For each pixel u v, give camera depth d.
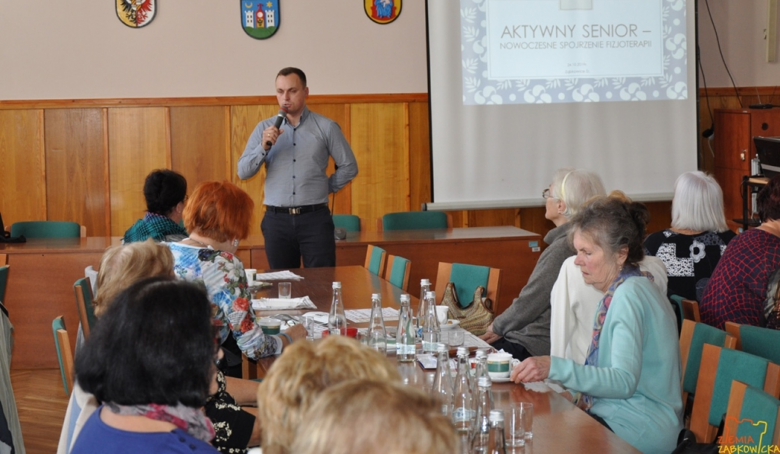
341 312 2.69
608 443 1.68
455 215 6.82
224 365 2.49
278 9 6.58
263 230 4.95
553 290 2.71
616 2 6.63
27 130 6.48
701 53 7.02
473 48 6.54
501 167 6.65
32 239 5.46
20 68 6.44
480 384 1.65
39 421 4.07
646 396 2.10
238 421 1.94
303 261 4.96
